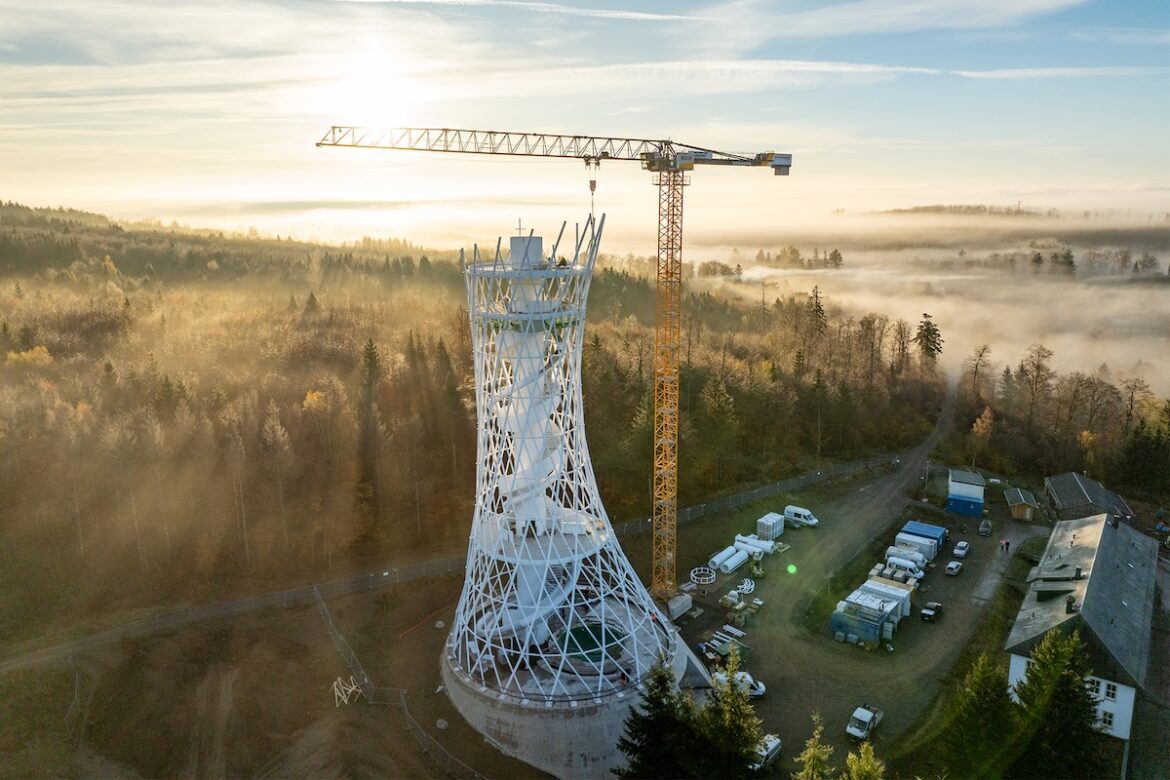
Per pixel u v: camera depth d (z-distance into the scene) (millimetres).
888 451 144750
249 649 78875
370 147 110375
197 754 65500
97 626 82000
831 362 189625
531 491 69688
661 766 52500
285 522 99000
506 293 70000
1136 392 178875
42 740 66688
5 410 109375
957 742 60469
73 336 166375
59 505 94875
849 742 67625
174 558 92750
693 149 106312
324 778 62781
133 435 99375
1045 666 60188
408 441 115062
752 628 86375
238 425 112000
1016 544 108188
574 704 64188
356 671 75750
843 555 103688
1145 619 77250
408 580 92500
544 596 71688
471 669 69438
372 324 199375
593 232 67438
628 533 107812
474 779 62344
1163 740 66125
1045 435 149250
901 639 84312
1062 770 57594
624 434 125375
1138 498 130625
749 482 126375
